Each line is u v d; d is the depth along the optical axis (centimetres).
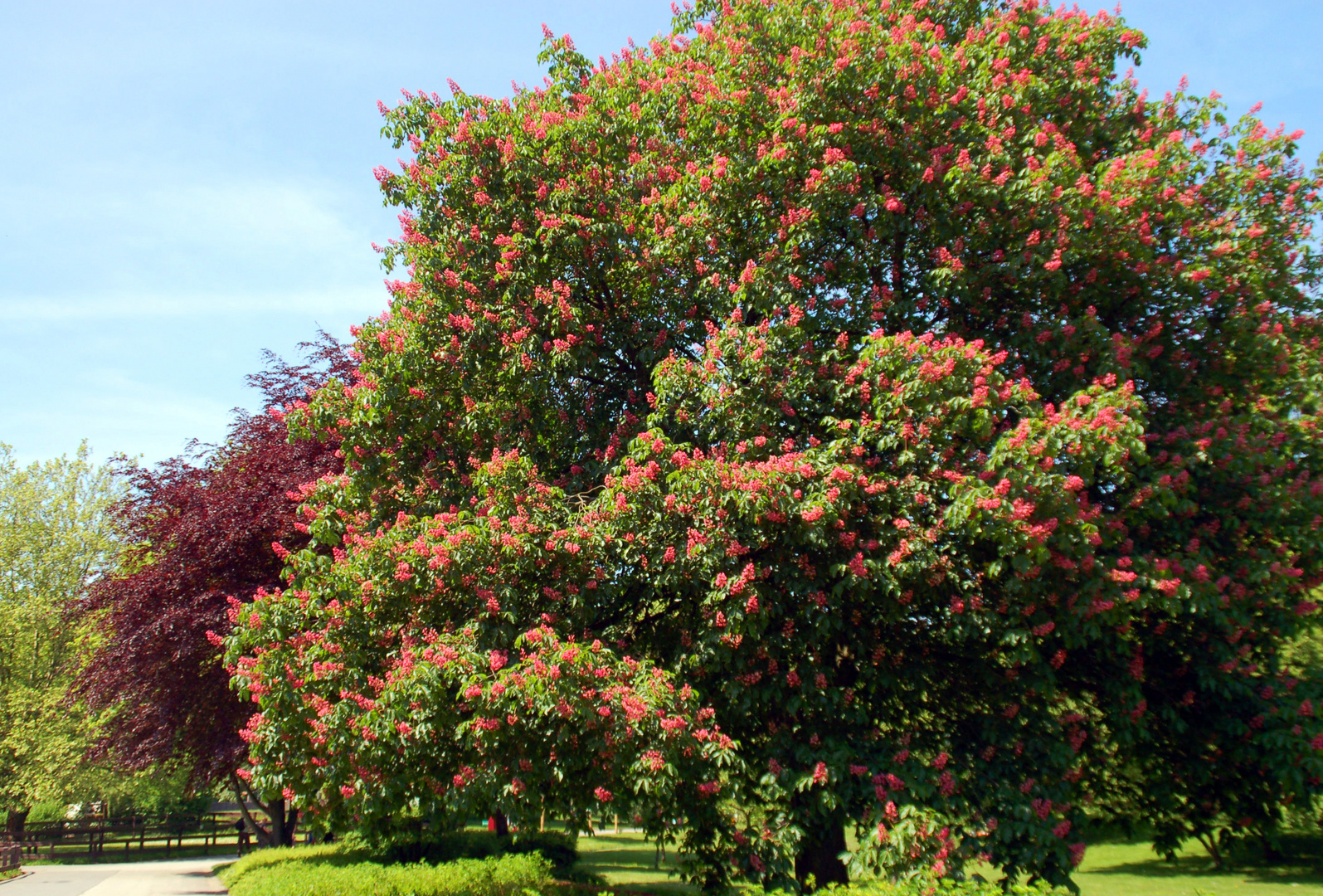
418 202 1147
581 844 3597
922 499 819
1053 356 936
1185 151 1048
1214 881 1641
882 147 988
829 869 1016
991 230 952
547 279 1080
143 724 1691
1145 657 997
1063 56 1123
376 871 1384
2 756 3331
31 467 3941
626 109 1176
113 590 1744
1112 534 844
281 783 896
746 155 1021
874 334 853
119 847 3997
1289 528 937
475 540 867
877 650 896
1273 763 888
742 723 941
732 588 802
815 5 1095
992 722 882
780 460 815
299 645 938
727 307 996
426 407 1095
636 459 891
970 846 766
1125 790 1080
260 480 1717
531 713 793
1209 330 1015
